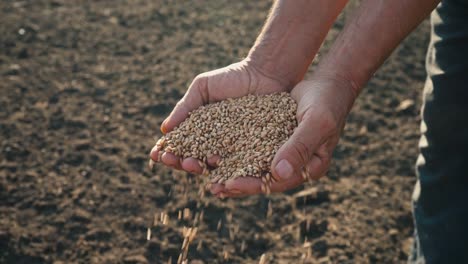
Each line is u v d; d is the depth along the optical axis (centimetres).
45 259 128
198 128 104
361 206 140
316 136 95
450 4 102
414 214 109
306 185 144
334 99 97
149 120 158
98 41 188
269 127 102
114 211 137
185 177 145
